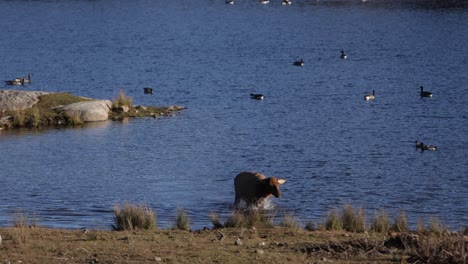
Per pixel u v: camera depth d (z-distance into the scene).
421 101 197.00
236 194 95.06
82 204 97.19
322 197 102.56
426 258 53.59
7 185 108.62
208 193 104.00
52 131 150.12
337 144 142.62
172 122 162.88
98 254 57.25
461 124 165.25
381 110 183.50
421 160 129.25
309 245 59.81
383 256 55.34
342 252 57.12
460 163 127.06
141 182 111.19
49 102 162.75
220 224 76.25
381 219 78.00
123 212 74.88
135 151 133.88
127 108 169.62
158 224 82.31
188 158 129.00
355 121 168.38
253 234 67.00
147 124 159.38
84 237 65.00
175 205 96.56
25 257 56.59
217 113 176.75
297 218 88.69
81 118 158.75
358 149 138.25
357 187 109.12
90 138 144.00
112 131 151.12
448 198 103.00
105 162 125.00
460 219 91.19
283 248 59.31
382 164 125.88
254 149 137.38
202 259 55.34
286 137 149.25
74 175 115.62
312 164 125.31
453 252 53.47
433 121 169.00
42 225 83.12
